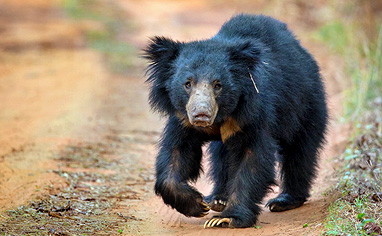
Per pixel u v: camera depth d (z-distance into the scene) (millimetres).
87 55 31328
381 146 12828
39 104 20172
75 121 17594
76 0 49750
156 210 10680
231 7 50750
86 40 35719
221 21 44656
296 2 35938
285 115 10195
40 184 11375
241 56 9234
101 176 12453
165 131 9922
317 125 11242
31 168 12500
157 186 9805
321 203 10641
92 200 10875
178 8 53031
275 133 10039
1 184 11344
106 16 46250
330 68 23422
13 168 12422
